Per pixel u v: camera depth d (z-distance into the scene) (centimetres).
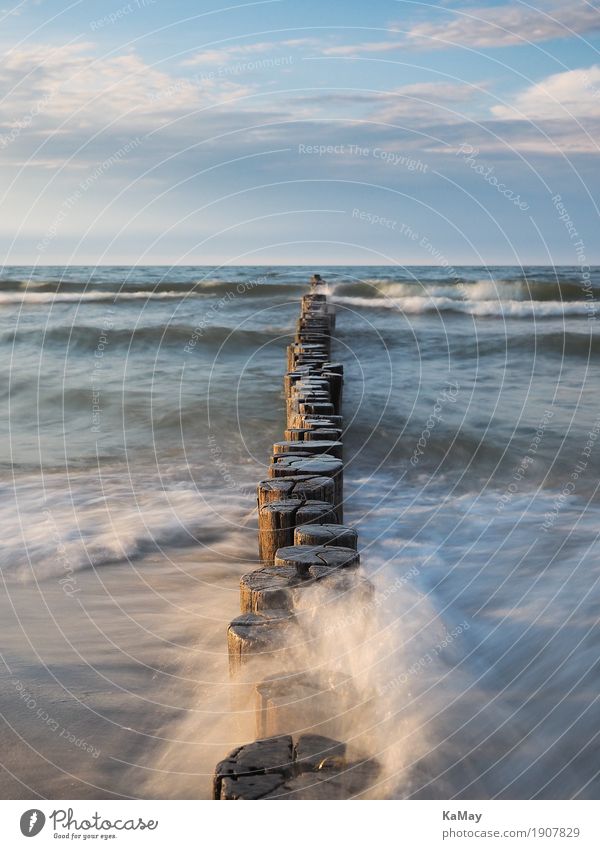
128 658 379
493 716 306
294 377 896
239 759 221
